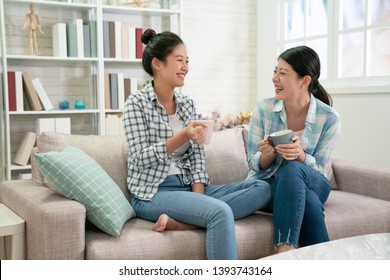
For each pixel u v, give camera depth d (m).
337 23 4.71
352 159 4.53
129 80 4.79
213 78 5.67
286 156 2.33
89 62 4.73
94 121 4.77
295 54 2.51
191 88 5.54
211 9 5.60
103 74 4.56
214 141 2.92
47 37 4.64
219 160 2.85
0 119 4.29
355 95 4.45
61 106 4.59
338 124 2.58
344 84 4.65
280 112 2.61
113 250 1.94
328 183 2.50
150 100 2.42
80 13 4.75
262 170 2.59
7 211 2.31
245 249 2.20
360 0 4.50
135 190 2.39
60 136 2.53
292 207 2.17
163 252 2.03
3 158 4.25
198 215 2.11
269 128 2.64
